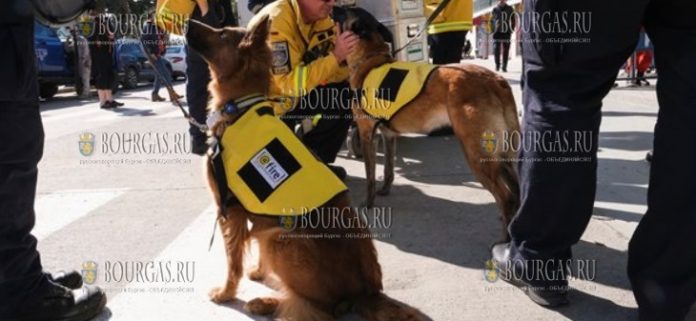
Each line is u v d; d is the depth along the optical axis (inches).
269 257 99.7
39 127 93.7
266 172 98.5
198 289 113.7
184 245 135.6
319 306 98.2
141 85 731.4
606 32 87.1
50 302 96.8
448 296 107.3
